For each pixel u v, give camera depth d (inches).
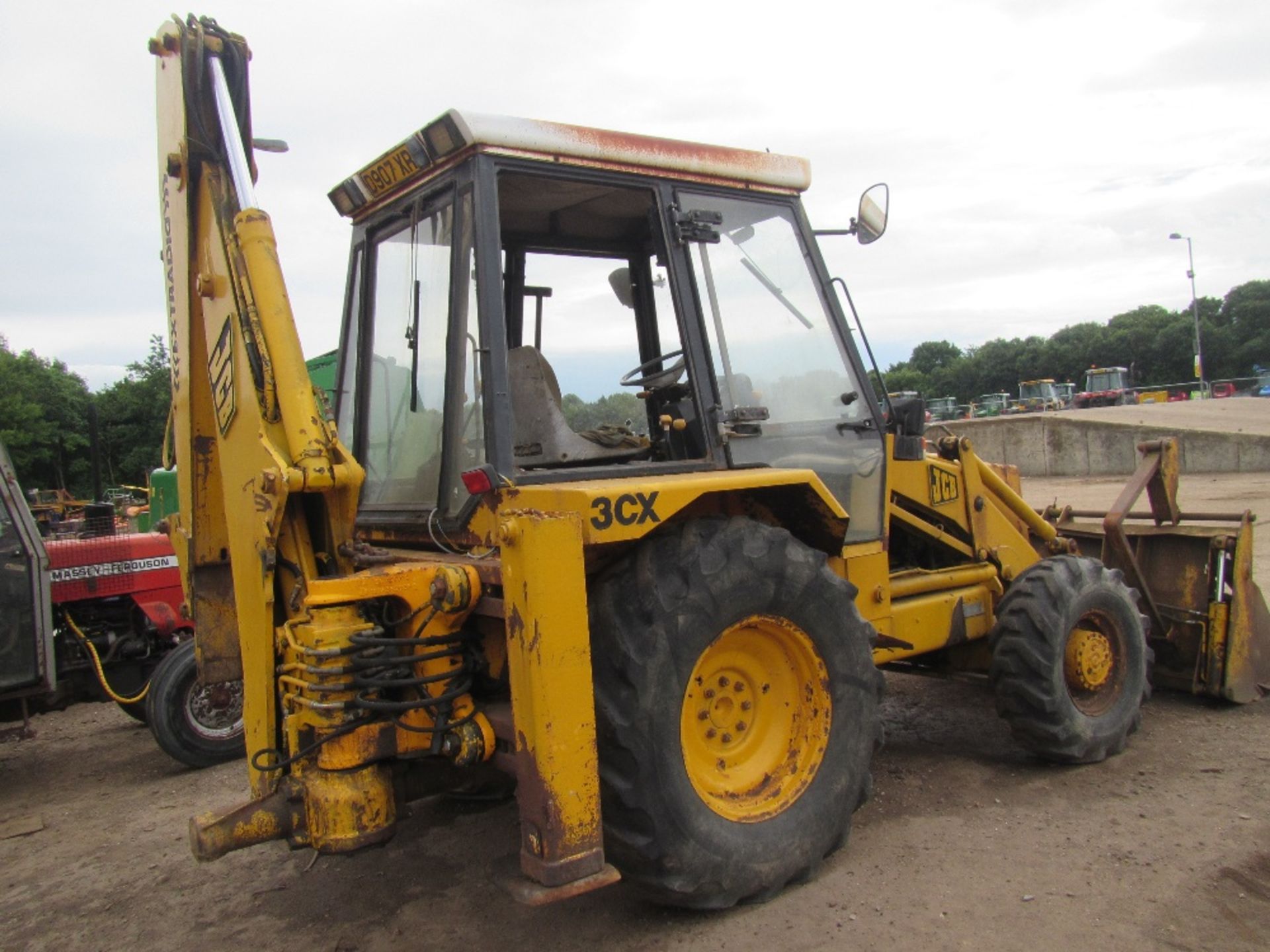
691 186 139.9
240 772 203.8
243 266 122.2
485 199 120.3
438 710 110.7
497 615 108.0
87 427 1594.5
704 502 131.2
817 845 124.6
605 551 120.1
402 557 125.6
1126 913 115.1
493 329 119.0
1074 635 167.9
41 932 131.3
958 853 133.7
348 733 106.0
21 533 207.0
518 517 101.4
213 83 128.8
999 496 198.4
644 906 123.1
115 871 151.0
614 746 108.7
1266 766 162.4
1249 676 194.9
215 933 126.3
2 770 219.5
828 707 129.0
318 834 106.0
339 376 157.2
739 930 115.6
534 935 118.3
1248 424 804.0
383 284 148.0
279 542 119.2
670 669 110.9
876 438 159.9
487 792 158.7
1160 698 204.2
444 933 120.4
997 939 110.9
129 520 297.9
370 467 149.9
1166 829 138.6
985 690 218.5
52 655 210.8
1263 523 409.7
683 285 135.8
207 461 143.1
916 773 166.9
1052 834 138.7
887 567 159.9
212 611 145.9
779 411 145.6
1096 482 725.3
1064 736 161.2
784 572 122.2
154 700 203.0
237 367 124.0
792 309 150.9
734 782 123.4
